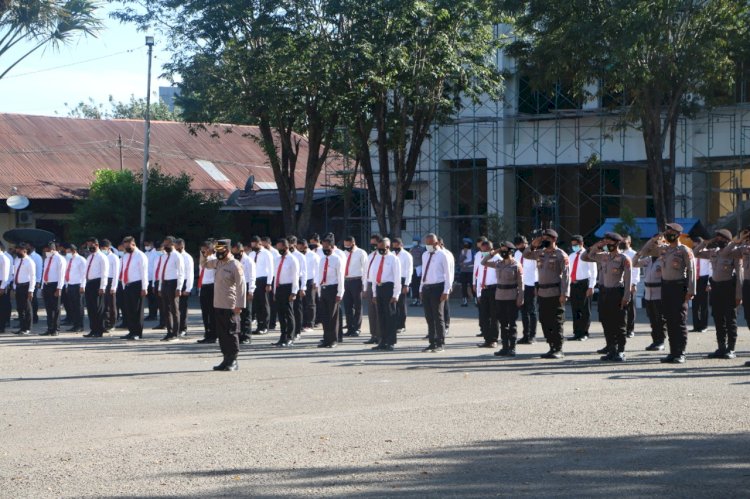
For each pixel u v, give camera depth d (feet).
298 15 116.78
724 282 55.62
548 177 153.89
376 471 27.94
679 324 53.42
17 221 152.97
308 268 80.94
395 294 63.98
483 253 69.87
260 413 38.32
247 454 30.53
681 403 39.09
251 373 51.57
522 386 44.70
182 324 77.56
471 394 42.37
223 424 35.96
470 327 84.79
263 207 154.92
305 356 60.23
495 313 65.05
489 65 130.00
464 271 118.11
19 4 113.60
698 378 46.93
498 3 111.14
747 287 54.39
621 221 112.68
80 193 155.53
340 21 117.19
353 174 155.94
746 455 29.53
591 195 151.84
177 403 41.29
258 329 77.56
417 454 30.12
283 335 67.97
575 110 142.10
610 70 104.99
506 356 58.49
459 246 159.94
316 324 85.30
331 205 167.53
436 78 122.42
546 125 148.36
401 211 130.41
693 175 138.00
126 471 28.53
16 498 25.85
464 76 124.26
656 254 54.08
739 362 53.93
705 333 74.59
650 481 26.48
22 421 37.52
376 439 32.48
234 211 157.89
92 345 70.79
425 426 34.73
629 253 69.36
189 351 65.36
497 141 151.94
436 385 45.47
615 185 151.43
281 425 35.45
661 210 110.63
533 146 149.18
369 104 125.39
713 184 142.41
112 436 34.06
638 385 44.55
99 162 167.53
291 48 115.44
